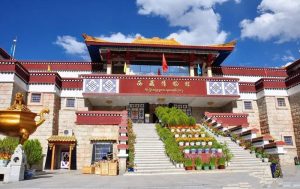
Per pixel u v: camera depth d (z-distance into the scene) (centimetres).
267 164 1878
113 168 1647
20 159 1262
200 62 3422
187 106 3247
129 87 2870
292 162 2711
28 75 2683
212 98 2992
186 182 1122
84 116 2445
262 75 3512
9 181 1212
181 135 2203
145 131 2486
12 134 1271
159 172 1669
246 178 1279
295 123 2814
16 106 1308
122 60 3303
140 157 1898
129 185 1023
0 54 3017
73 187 963
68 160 2402
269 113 2864
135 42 3334
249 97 3089
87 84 2842
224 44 3322
